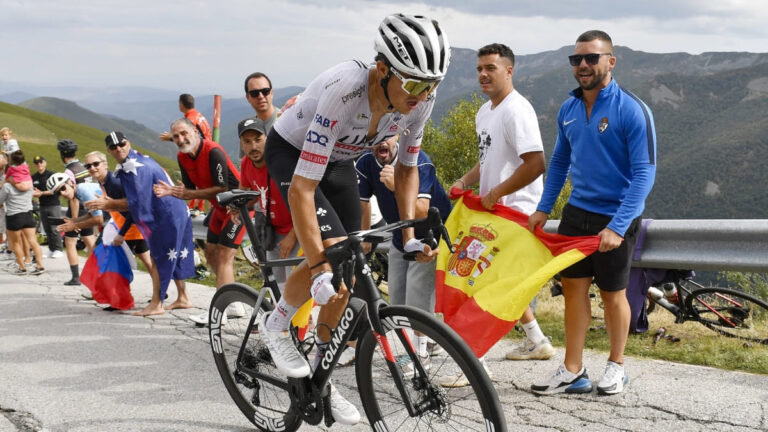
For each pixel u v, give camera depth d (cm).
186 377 440
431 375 265
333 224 277
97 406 383
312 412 291
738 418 327
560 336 511
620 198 368
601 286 371
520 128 395
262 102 611
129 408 378
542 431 322
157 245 644
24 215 998
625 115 354
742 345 453
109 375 448
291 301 288
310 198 259
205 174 610
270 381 316
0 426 353
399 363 258
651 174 350
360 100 259
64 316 657
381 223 597
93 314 668
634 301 491
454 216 410
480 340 350
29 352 514
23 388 420
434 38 232
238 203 317
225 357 351
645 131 349
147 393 406
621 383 373
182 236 662
